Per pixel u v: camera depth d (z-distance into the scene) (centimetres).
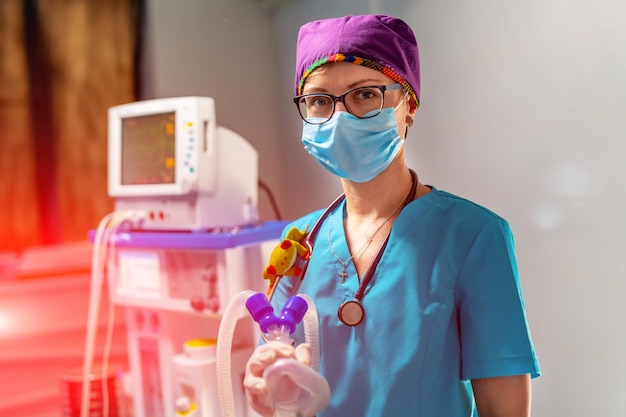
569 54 163
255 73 257
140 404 213
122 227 203
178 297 189
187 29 251
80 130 295
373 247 102
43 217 299
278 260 105
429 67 200
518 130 176
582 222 164
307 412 85
